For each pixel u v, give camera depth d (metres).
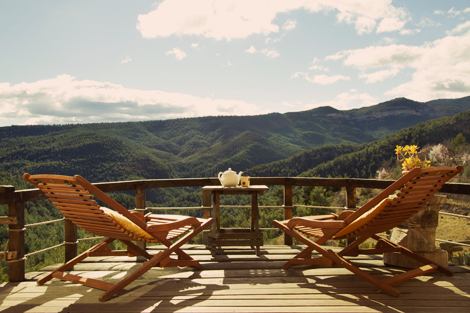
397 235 2.63
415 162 2.40
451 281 2.13
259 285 2.07
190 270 2.44
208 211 3.54
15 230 2.20
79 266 2.59
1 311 1.68
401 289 1.99
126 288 2.04
